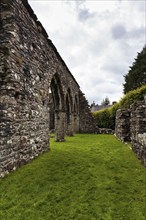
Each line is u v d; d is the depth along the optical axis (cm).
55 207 366
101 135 1917
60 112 1322
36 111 750
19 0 602
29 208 358
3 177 480
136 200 402
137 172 576
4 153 492
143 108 804
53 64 1030
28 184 460
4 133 497
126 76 3728
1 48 526
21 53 612
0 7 548
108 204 383
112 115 2264
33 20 733
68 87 1552
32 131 700
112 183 489
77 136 1795
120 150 922
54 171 564
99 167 626
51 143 1218
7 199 387
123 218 334
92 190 446
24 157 619
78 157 761
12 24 543
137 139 764
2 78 521
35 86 743
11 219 320
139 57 3503
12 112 541
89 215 342
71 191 438
